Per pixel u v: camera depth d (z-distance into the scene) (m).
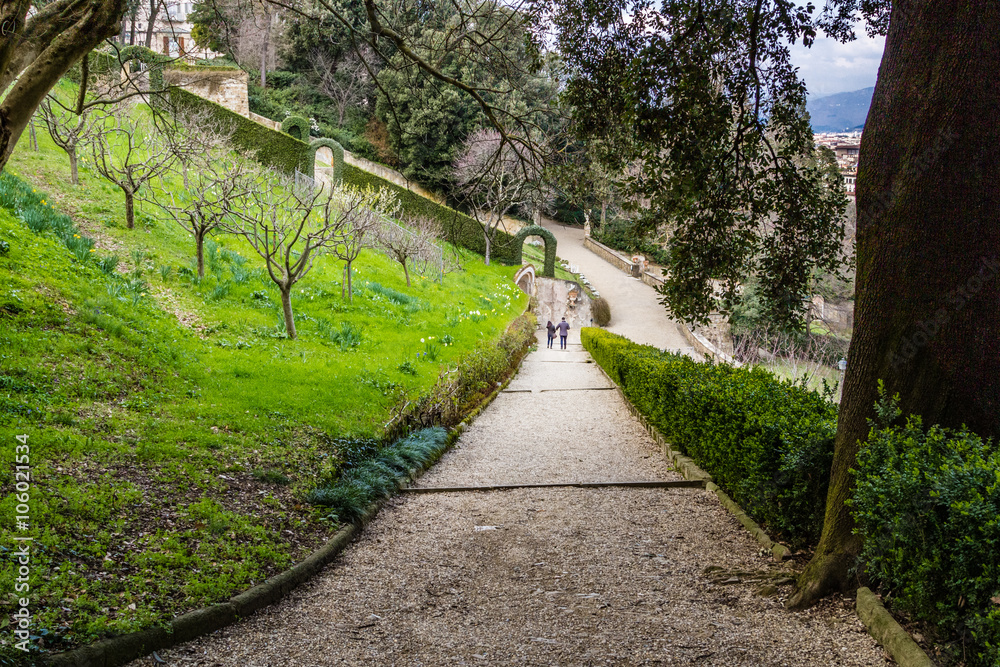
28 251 9.19
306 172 30.47
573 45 6.25
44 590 3.33
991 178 3.42
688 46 5.52
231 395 7.80
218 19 8.32
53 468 4.70
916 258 3.56
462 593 4.29
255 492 5.51
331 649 3.51
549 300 35.12
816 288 7.85
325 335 11.97
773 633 3.51
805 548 4.69
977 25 3.37
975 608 2.70
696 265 6.32
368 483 6.25
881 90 3.74
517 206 43.31
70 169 15.66
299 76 44.44
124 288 9.86
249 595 3.93
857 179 3.90
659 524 5.52
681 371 8.07
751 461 5.02
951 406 3.54
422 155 34.31
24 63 5.20
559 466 7.68
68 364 6.83
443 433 8.62
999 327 3.51
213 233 15.84
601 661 3.31
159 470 5.32
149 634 3.29
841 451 3.92
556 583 4.38
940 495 2.82
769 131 6.23
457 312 19.59
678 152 5.48
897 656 3.10
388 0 8.73
